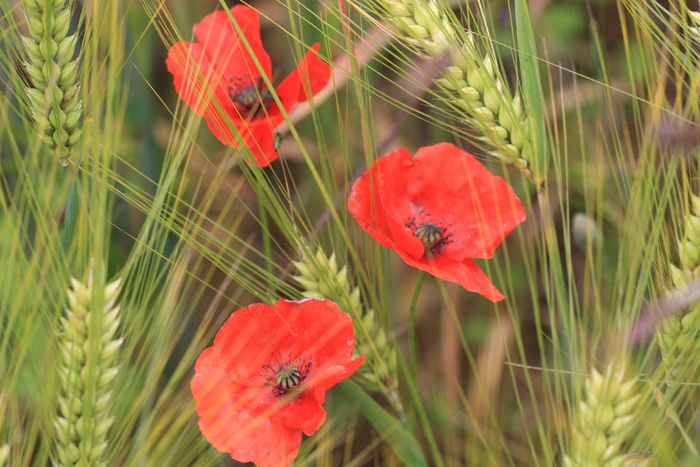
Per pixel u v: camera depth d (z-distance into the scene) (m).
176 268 0.72
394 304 0.84
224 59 0.80
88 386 0.68
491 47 0.73
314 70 0.78
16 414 0.70
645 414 0.70
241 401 0.71
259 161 0.75
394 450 0.74
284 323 0.71
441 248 0.75
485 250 0.73
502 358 0.83
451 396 0.81
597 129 0.77
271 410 0.70
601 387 0.69
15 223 0.70
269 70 0.80
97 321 0.68
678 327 0.70
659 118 0.71
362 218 0.73
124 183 0.73
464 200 0.76
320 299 0.71
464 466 0.80
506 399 0.83
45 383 0.69
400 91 0.83
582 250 0.79
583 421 0.69
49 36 0.71
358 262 0.75
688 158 0.71
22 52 0.73
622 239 0.72
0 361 0.68
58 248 0.71
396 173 0.75
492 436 0.76
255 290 0.74
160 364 0.72
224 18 0.80
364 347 0.74
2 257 0.69
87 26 0.73
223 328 0.71
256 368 0.71
